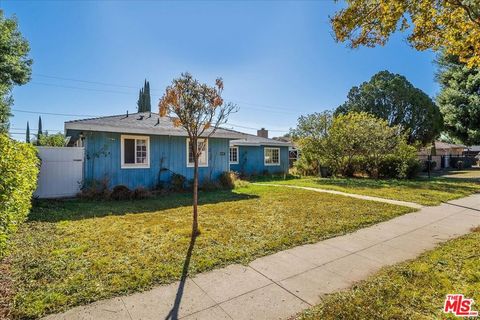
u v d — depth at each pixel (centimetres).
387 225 585
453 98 2208
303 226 557
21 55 1622
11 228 316
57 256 392
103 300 283
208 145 1288
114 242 456
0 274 332
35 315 254
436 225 586
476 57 449
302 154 1973
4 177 308
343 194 994
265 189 1158
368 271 359
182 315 260
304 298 292
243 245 446
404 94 2462
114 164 1034
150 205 798
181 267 362
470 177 1702
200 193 1061
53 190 915
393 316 254
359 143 1662
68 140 1482
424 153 2580
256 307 275
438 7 412
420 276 335
